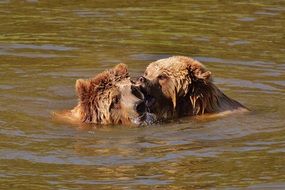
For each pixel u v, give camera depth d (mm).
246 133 47531
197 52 63938
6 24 70625
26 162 42781
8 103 52344
